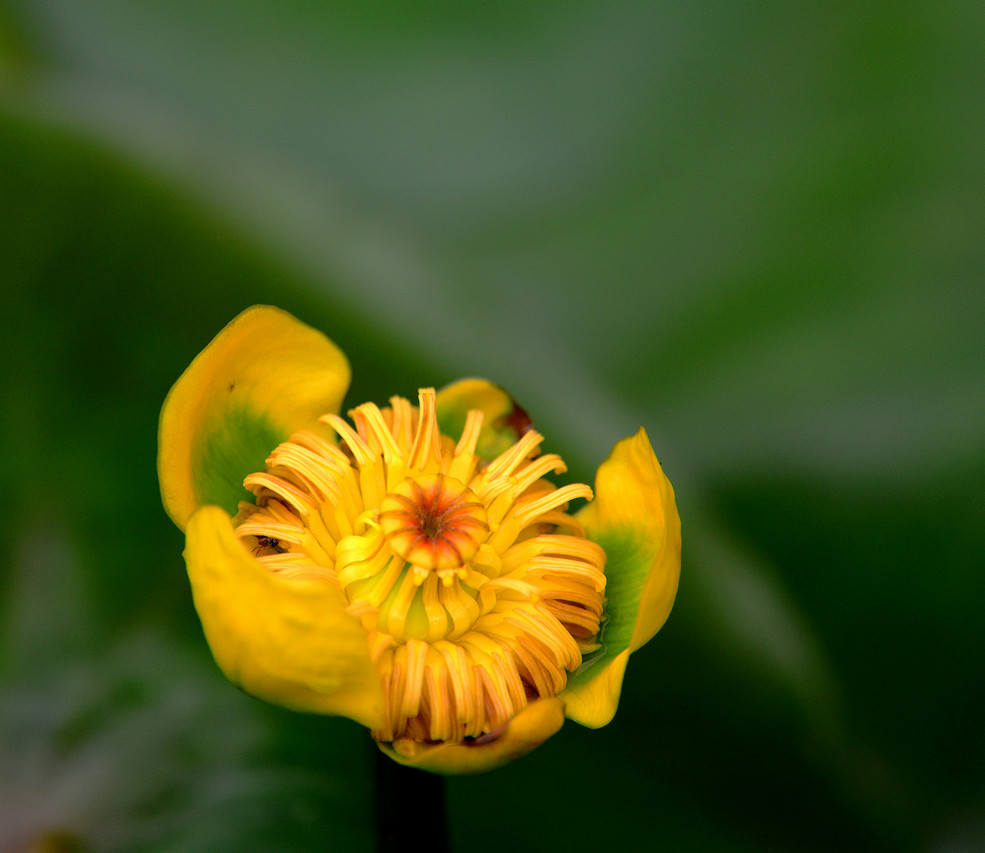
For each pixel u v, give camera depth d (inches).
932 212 13.9
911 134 13.9
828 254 14.0
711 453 13.9
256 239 13.5
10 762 12.9
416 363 13.5
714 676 13.4
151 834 12.8
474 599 12.4
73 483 13.2
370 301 13.6
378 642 12.2
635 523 12.6
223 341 12.2
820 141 14.0
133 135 13.5
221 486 12.5
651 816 13.1
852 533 13.8
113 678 13.0
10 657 13.0
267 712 13.0
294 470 12.4
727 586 13.6
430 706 12.2
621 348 14.0
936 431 13.8
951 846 13.4
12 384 13.2
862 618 13.7
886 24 14.0
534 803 13.1
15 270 13.2
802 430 13.9
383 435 12.6
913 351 13.8
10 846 12.7
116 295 13.3
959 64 13.9
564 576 12.5
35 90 13.6
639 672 13.3
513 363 13.7
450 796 13.0
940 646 13.6
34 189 13.3
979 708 13.5
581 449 13.6
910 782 13.5
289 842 12.8
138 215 13.4
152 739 12.9
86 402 13.2
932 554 13.7
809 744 13.4
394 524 12.3
